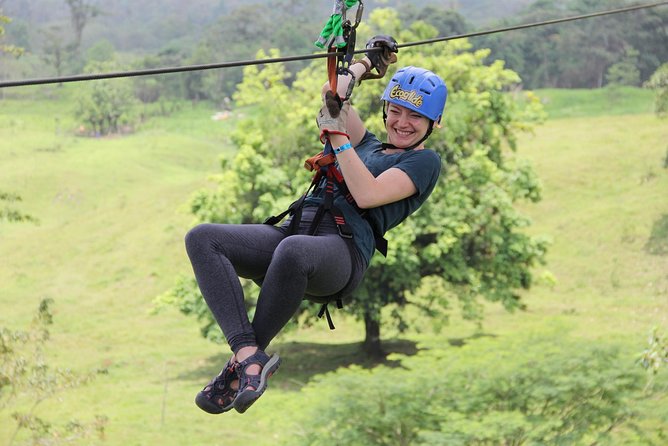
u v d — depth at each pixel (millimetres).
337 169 5281
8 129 143625
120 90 168875
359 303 37438
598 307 45625
